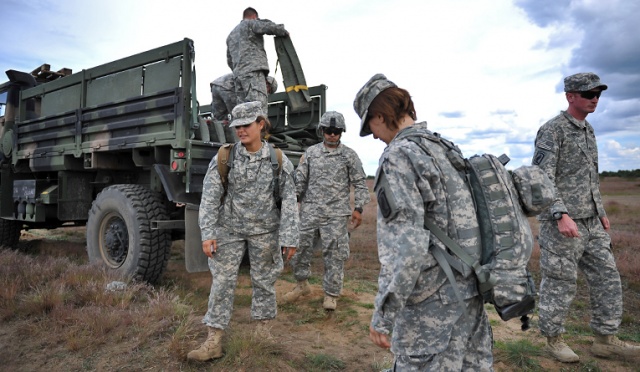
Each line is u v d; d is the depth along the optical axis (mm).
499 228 1539
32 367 2795
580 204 2861
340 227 3977
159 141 4219
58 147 5445
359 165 4078
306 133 5934
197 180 4172
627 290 4758
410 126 1669
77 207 5660
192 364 2760
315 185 4035
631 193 30047
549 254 2900
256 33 4961
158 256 4430
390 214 1496
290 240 2857
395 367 1623
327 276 3986
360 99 1740
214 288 2811
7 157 6523
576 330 3514
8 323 3439
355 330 3510
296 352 2990
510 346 3021
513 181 1666
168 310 3451
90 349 2971
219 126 4727
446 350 1502
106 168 5008
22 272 4484
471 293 1514
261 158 2865
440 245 1521
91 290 3867
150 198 4531
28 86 6676
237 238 2883
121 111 4586
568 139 2867
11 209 6543
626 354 2898
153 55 4348
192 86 4141
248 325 3490
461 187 1562
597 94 2805
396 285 1443
